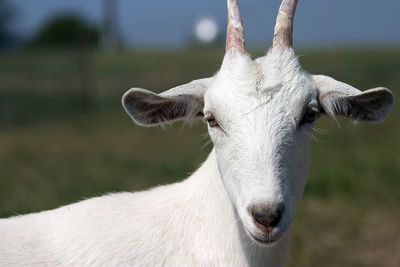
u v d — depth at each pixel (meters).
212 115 1.44
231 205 1.47
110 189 2.73
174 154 3.57
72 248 1.49
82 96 6.72
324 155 3.24
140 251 1.49
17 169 3.36
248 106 1.41
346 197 2.64
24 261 1.48
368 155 3.19
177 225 1.51
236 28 1.48
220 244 1.48
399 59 7.42
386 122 4.13
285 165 1.38
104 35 16.14
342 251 2.17
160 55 11.07
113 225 1.51
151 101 1.49
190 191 1.53
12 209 2.36
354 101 1.48
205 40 11.01
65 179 2.99
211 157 1.51
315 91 1.45
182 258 1.49
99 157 3.65
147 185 2.84
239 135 1.39
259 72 1.44
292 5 1.49
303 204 2.57
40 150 4.06
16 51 10.38
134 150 3.86
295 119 1.41
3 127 5.37
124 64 9.52
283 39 1.48
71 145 4.23
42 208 2.39
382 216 2.45
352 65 6.04
